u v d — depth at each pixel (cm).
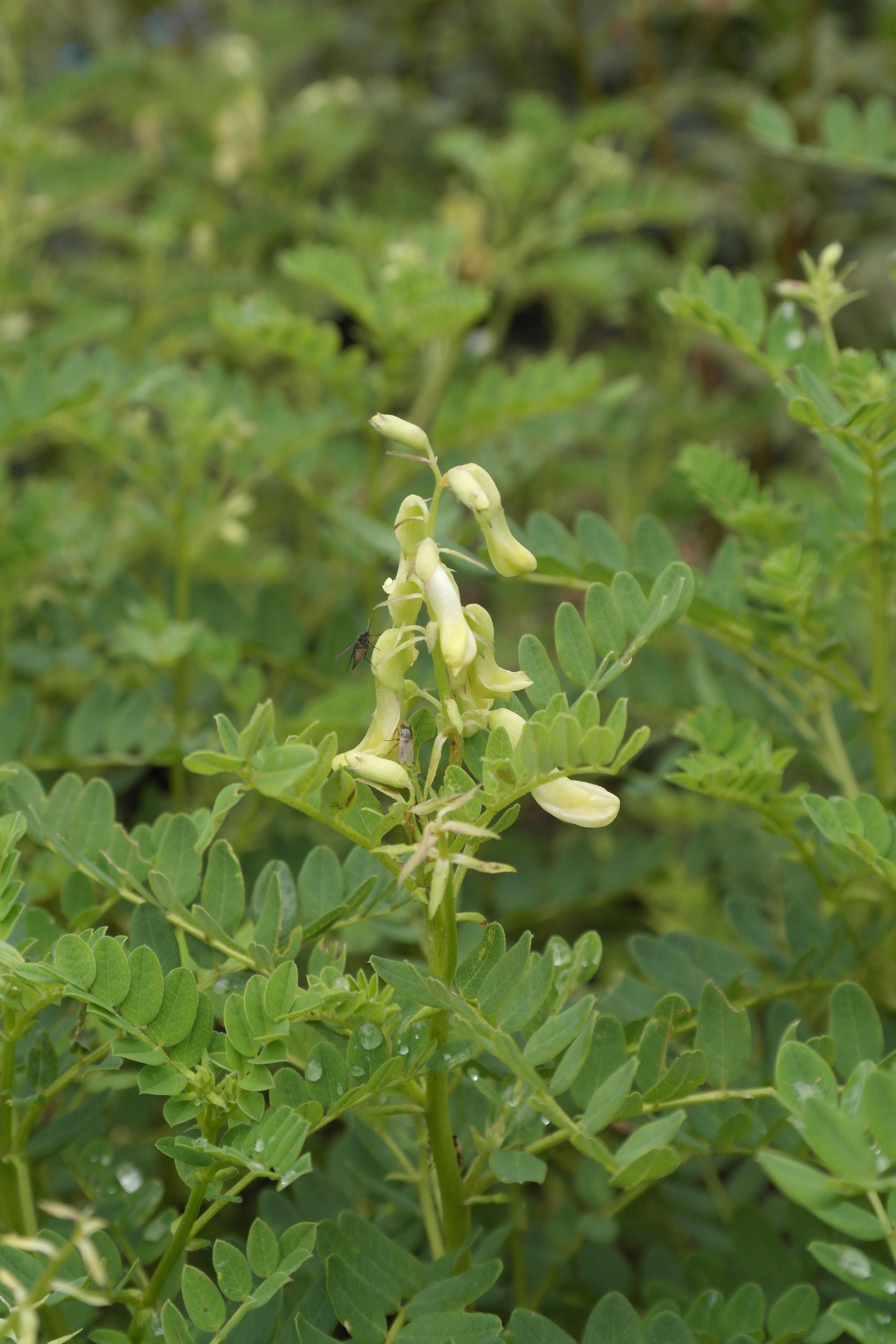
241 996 47
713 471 58
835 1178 44
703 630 57
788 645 57
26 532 65
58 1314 51
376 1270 49
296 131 108
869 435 52
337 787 46
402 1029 48
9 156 87
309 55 146
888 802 55
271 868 52
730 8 126
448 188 130
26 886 53
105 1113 56
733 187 125
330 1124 63
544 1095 46
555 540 56
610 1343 48
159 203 100
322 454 75
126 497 83
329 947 51
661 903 68
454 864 47
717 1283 54
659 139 123
